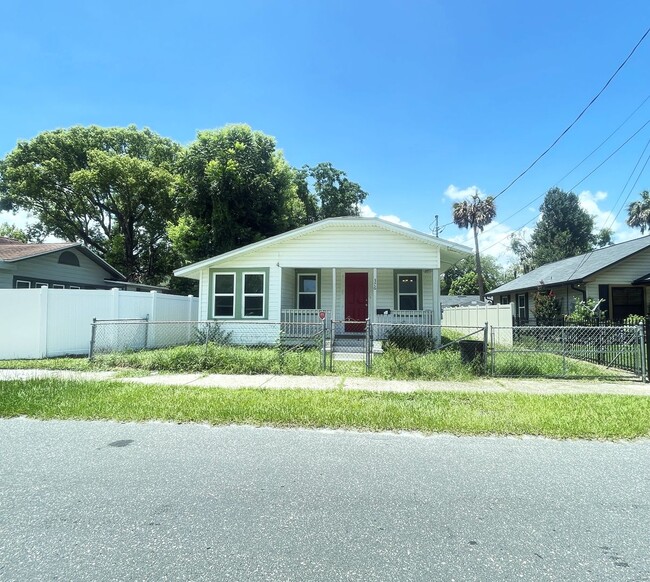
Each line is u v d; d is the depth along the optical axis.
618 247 19.97
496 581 2.50
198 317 17.33
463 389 8.12
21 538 2.95
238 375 9.61
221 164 23.33
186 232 24.91
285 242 15.20
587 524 3.21
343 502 3.54
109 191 31.22
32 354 11.88
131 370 10.00
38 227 36.22
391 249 14.78
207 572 2.58
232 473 4.14
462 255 15.66
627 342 10.29
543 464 4.46
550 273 22.81
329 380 9.02
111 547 2.84
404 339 13.75
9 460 4.46
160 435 5.36
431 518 3.28
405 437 5.37
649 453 4.83
